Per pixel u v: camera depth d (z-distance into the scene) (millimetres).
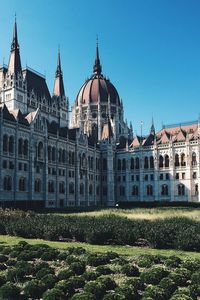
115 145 138375
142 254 27266
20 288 19062
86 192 122812
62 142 111875
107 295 16266
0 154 85500
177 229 34531
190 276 20266
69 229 37344
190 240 30641
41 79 127750
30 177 95312
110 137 137000
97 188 132375
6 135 88750
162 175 123812
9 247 29812
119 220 43125
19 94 109375
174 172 120625
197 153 116000
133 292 17094
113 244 34688
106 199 132250
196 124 128000
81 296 15953
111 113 161625
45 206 98812
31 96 115875
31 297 17859
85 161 124375
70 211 75812
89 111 159750
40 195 99438
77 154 118562
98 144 137125
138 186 129750
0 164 85375
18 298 17703
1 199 84812
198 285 17734
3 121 87562
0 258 25578
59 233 37188
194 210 77188
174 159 121438
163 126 134750
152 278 19469
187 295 16719
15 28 113750
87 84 169125
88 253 27734
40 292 17906
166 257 26031
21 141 94000
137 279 19297
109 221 41625
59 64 140750
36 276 20844
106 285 18609
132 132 176250
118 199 134375
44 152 102188
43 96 123000
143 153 129500
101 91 162875
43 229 38125
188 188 116938
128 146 134875
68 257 25016
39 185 99688
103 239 34625
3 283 19891
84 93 165125
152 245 32281
